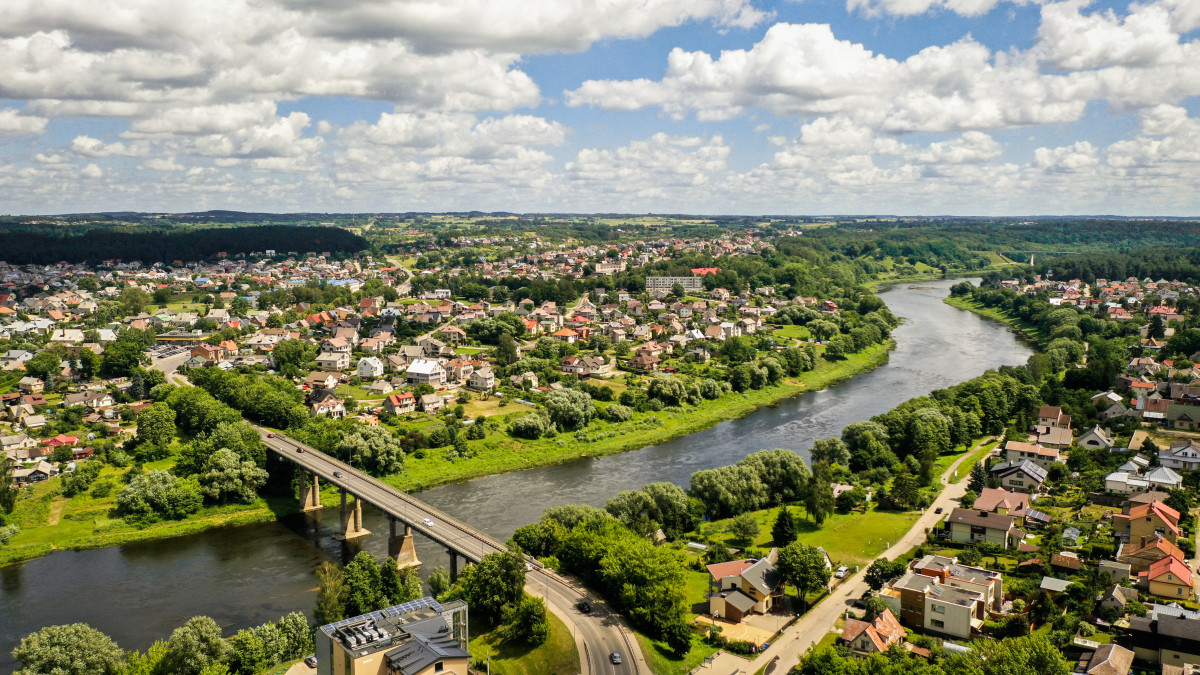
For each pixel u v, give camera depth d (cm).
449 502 19800
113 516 18925
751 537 16512
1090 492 18738
